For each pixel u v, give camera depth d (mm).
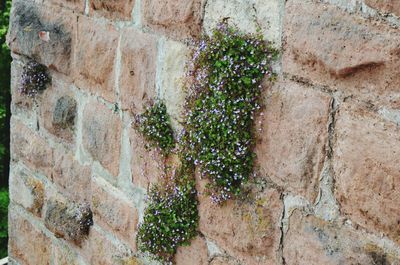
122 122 2301
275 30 1758
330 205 1688
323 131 1672
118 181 2365
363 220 1622
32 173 2859
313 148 1699
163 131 2111
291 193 1776
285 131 1756
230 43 1824
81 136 2525
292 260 1796
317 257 1727
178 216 2082
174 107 2076
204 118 1902
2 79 9312
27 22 2686
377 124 1564
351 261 1654
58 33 2531
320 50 1649
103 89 2369
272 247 1847
